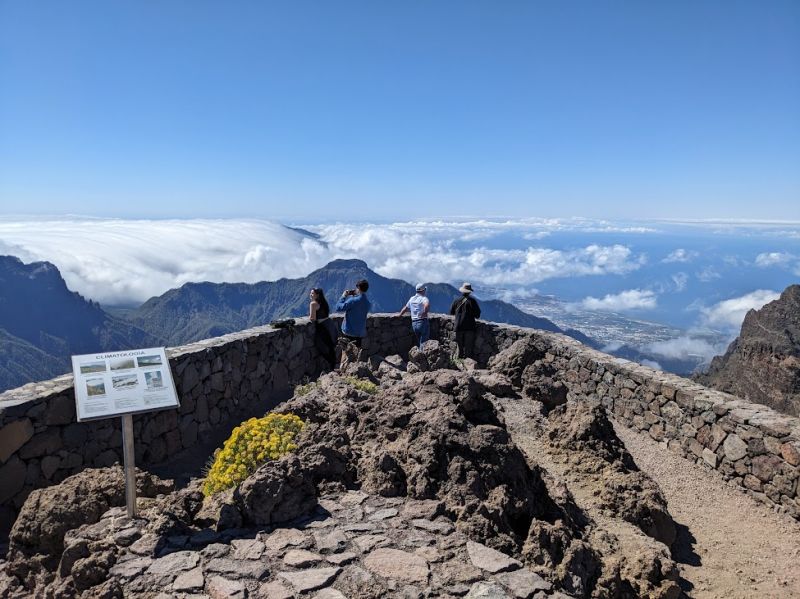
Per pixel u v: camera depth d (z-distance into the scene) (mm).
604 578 5082
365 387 10484
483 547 4859
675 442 10086
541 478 6449
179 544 4949
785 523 7609
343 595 4199
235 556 4730
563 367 14336
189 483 7859
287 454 6000
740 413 8695
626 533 6449
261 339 12188
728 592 5957
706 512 7969
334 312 17078
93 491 6258
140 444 8648
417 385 7570
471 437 6113
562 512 6062
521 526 5652
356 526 5176
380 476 5977
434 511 5438
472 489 5688
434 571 4496
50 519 5754
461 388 7133
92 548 4914
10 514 6898
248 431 6586
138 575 4504
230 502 5461
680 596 5848
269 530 5145
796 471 7629
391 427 6895
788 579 6230
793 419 8328
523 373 12102
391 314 17984
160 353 6102
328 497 5793
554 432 8891
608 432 8578
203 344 10531
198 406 9945
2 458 6781
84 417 5395
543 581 4395
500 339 17297
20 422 6980
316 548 4824
